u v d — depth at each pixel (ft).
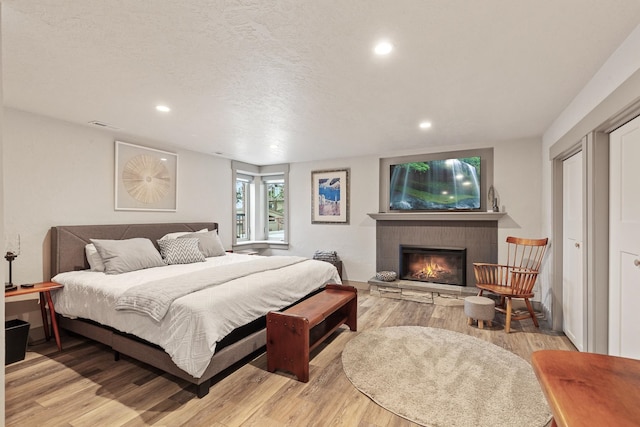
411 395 6.97
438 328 11.29
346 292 11.02
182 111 9.98
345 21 5.37
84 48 6.21
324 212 18.52
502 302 13.02
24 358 8.84
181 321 6.98
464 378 7.69
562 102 9.25
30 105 9.45
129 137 13.05
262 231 21.34
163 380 7.70
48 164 10.57
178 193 15.16
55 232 10.54
